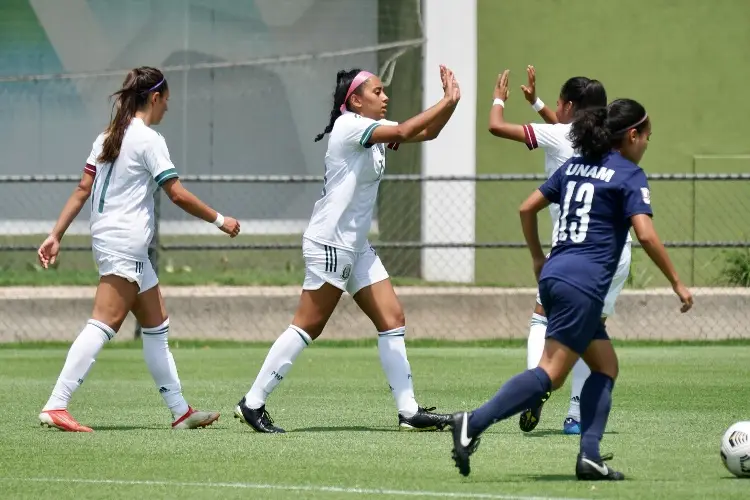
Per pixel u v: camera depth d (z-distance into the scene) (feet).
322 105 230.68
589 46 235.61
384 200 224.94
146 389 129.49
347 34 229.86
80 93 225.76
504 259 226.79
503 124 98.22
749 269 218.59
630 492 69.26
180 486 72.28
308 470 77.87
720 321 185.47
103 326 97.55
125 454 84.74
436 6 229.04
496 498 67.72
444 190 225.56
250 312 183.73
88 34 225.97
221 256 223.51
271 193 228.22
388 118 228.02
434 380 138.92
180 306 182.70
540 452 85.87
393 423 102.53
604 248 71.77
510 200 228.22
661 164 238.48
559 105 99.35
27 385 133.28
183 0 227.20
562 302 71.26
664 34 237.45
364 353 169.78
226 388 131.03
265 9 228.84
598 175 72.84
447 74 92.53
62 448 87.56
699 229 229.66
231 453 85.10
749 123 238.68
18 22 224.94
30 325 181.98
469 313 185.78
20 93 224.74
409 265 223.51
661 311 185.26
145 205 97.76
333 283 95.20
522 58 233.76
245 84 229.04
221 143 228.22
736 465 74.49
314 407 114.11
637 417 106.73
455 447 69.62
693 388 129.08
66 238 223.30
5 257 222.48
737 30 238.27
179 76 227.40
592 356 74.38
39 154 225.15
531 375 70.69
